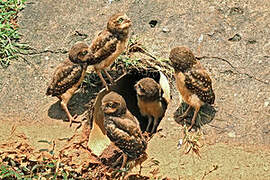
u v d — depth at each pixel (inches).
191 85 364.5
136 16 458.0
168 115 391.5
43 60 435.2
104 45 388.2
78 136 386.3
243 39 431.5
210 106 392.5
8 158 378.3
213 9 452.4
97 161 372.2
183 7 458.0
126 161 365.4
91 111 397.1
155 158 365.7
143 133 400.2
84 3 470.6
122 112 355.9
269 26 437.4
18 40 448.5
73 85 388.2
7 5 468.8
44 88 418.3
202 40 434.6
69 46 442.9
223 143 372.5
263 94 397.4
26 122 398.9
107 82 420.5
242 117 385.7
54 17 463.5
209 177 354.3
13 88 418.6
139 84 383.2
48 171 370.0
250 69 413.1
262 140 372.8
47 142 378.0
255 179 351.6
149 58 426.6
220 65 417.7
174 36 439.8
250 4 454.0
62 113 401.4
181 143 372.8
